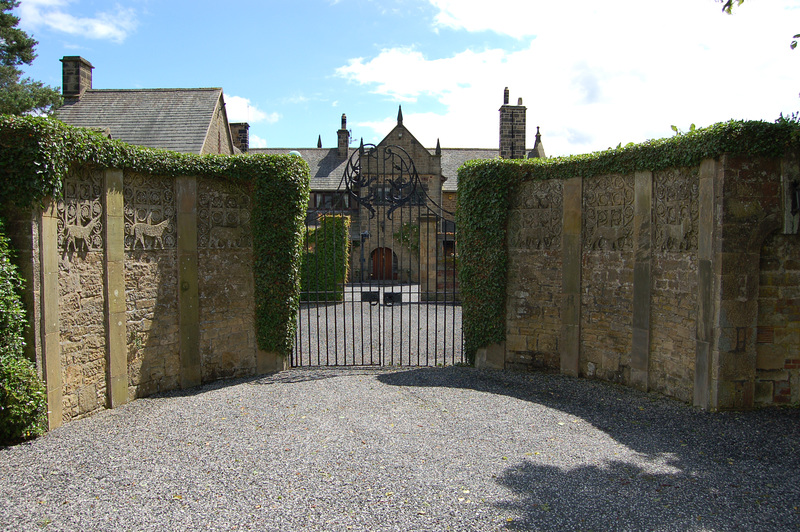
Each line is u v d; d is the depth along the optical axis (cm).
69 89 2119
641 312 734
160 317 742
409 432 579
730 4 591
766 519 392
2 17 1655
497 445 541
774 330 635
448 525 384
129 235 695
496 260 874
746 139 596
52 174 560
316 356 1028
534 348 864
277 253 857
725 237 612
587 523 387
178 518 396
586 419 623
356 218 2981
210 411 656
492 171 870
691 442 543
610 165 764
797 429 572
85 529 381
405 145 3056
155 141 1919
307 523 388
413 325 1395
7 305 531
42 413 566
